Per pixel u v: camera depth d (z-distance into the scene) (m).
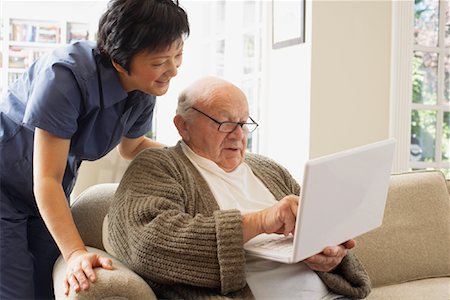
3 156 1.66
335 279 1.47
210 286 1.30
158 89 1.49
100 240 1.71
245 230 1.29
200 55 4.60
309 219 1.17
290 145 3.02
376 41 2.92
